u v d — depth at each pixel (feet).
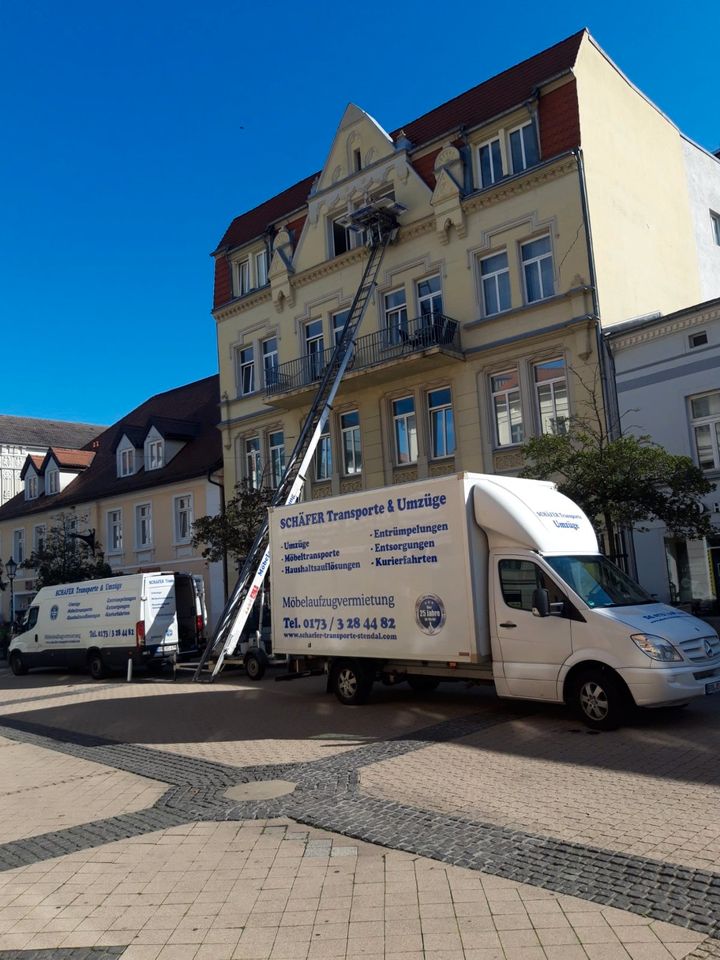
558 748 26.55
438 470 71.10
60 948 13.93
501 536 32.48
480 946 12.87
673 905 13.76
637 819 18.54
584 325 61.41
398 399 75.46
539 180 65.26
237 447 91.61
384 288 76.28
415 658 34.68
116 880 17.08
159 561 102.22
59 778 27.68
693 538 45.50
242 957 13.19
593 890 14.62
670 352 57.16
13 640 75.51
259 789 23.67
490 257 69.26
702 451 55.77
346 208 81.30
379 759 26.53
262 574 54.65
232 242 95.71
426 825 19.17
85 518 113.80
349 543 38.22
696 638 28.73
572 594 29.84
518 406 66.33
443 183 71.05
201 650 66.80
